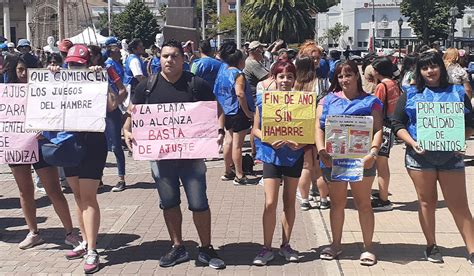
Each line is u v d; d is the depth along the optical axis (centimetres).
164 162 580
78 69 596
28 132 618
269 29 4316
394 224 742
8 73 666
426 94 571
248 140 1418
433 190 591
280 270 580
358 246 652
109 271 580
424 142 564
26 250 650
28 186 650
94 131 579
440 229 715
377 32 8300
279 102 575
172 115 571
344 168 575
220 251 637
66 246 661
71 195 897
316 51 819
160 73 583
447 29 5438
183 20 1731
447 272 571
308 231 715
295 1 4303
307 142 576
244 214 786
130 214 788
